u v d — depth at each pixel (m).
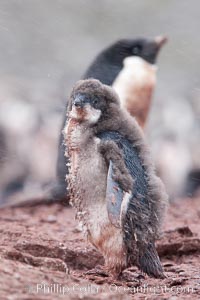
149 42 16.72
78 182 8.75
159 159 19.44
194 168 19.36
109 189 8.45
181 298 8.27
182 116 23.22
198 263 10.45
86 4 34.69
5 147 19.41
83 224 8.84
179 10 35.03
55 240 10.66
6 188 17.75
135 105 16.17
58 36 33.31
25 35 32.66
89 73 16.31
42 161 18.89
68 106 9.37
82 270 9.92
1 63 31.23
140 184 8.75
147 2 35.50
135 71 16.17
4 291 7.17
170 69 31.73
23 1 32.91
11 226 11.88
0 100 24.36
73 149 8.84
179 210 15.21
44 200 14.95
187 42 33.44
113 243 8.68
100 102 8.96
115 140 8.82
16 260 8.59
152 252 8.94
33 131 20.38
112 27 34.78
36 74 30.64
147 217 8.74
